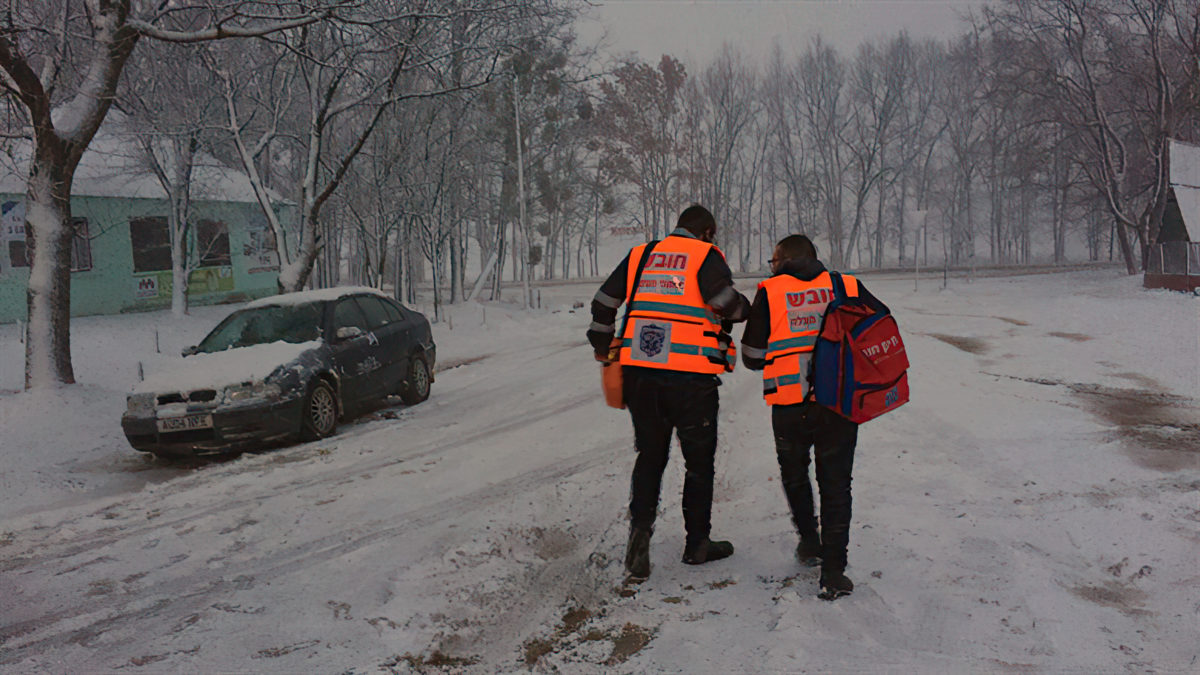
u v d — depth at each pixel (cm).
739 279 4828
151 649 354
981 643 319
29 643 373
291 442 884
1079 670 295
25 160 1902
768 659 307
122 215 2369
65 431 977
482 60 1969
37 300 1124
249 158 1734
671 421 410
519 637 354
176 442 798
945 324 1845
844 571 398
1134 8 3147
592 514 535
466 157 2745
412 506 577
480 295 3828
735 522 503
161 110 1966
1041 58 3453
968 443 691
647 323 405
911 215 3061
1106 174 3475
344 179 2448
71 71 1346
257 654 341
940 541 441
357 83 2162
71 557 505
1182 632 327
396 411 1055
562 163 4006
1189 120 3562
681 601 379
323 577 434
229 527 551
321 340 930
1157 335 1517
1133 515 484
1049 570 400
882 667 298
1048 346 1425
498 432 845
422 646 345
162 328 2089
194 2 1526
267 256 2894
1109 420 796
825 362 368
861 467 613
